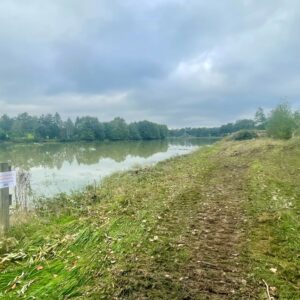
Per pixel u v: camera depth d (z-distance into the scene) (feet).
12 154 123.13
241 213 23.18
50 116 326.44
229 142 161.58
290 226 19.66
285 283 13.00
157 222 20.95
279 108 131.23
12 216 22.94
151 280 13.01
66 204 29.27
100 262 14.52
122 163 85.40
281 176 40.19
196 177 41.68
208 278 13.37
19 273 14.47
